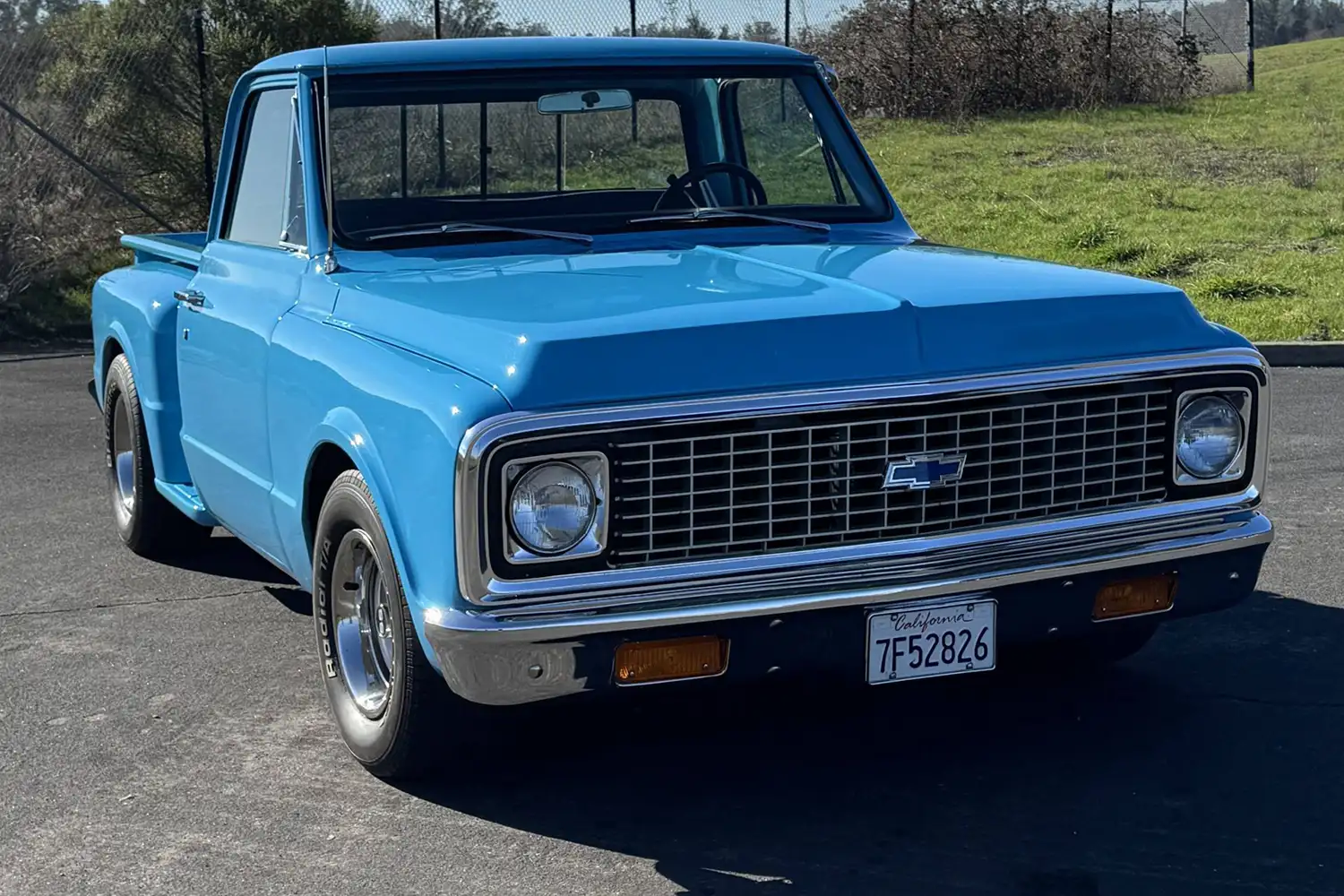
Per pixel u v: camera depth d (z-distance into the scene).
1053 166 18.27
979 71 22.44
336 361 3.88
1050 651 4.65
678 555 3.35
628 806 3.87
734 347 3.37
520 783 4.03
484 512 3.21
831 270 3.97
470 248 4.48
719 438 3.33
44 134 13.48
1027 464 3.60
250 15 15.03
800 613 3.38
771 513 3.40
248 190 5.10
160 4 14.77
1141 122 21.36
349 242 4.44
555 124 4.84
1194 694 4.52
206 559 6.32
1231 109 22.48
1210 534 3.76
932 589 3.47
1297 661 4.77
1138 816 3.72
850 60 22.38
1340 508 6.61
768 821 3.77
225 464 4.95
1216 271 12.81
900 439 3.46
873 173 5.21
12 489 7.54
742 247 4.51
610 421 3.24
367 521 3.74
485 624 3.24
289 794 3.99
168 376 5.68
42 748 4.32
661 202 4.95
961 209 15.96
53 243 13.88
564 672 3.29
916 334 3.49
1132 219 15.21
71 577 6.06
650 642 3.32
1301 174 16.92
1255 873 3.42
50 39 14.72
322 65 4.67
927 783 3.96
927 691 4.62
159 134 14.68
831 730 4.34
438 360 3.52
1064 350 3.61
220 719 4.52
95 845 3.71
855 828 3.71
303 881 3.50
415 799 3.94
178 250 5.73
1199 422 3.75
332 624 4.16
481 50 4.81
